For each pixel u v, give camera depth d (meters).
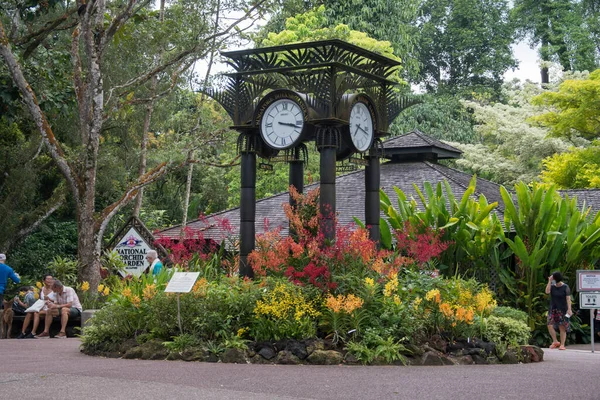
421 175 24.83
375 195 14.22
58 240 30.41
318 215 12.65
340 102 13.14
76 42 20.11
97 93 18.73
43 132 18.59
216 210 42.88
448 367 10.99
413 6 41.06
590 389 8.96
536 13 54.72
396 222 19.58
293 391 8.37
